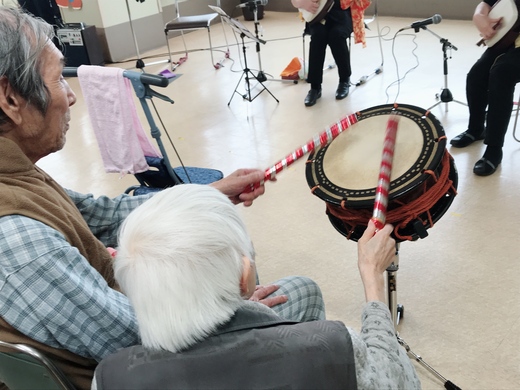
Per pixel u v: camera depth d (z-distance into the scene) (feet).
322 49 13.21
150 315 2.52
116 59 19.86
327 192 4.23
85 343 3.16
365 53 16.52
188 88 15.98
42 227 3.05
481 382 5.63
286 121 12.78
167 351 2.56
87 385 3.43
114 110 7.36
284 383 2.46
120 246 2.62
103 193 10.62
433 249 7.63
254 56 18.10
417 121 4.44
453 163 4.52
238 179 4.59
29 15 3.34
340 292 7.13
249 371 2.48
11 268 2.93
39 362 3.14
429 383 5.68
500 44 9.05
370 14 20.29
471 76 9.71
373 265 3.47
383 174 4.00
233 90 15.29
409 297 6.85
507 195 8.64
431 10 18.79
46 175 3.74
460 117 11.44
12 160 3.23
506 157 9.69
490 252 7.43
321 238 8.27
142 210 2.67
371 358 2.73
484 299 6.68
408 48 16.33
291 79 15.40
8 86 3.20
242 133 12.46
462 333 6.25
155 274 2.47
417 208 4.02
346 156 4.47
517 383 5.57
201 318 2.49
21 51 3.16
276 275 7.61
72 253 3.06
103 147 7.76
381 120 4.66
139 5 20.07
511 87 8.85
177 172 7.98
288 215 8.96
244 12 22.89
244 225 2.74
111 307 3.13
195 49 19.90
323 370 2.49
